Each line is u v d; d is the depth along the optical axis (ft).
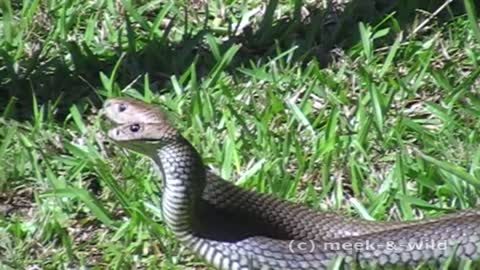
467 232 23.99
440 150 28.22
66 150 29.01
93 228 26.81
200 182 23.66
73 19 33.30
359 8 33.40
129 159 28.17
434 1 33.32
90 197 26.78
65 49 32.42
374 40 32.27
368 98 29.76
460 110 29.55
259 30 32.89
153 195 27.02
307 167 27.91
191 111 29.45
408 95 30.14
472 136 28.37
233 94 30.32
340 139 28.37
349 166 27.76
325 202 27.12
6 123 29.58
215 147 28.35
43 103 31.07
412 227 24.21
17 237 26.50
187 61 31.99
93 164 27.99
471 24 31.63
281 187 27.04
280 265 24.20
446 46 31.96
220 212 24.90
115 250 25.79
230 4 33.81
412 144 28.78
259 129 28.71
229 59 31.01
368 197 27.02
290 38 32.65
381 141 28.50
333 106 29.07
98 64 32.01
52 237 26.48
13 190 27.99
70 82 31.60
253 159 28.07
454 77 30.89
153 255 25.77
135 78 31.63
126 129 23.35
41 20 33.40
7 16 32.96
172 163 23.39
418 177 27.04
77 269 25.68
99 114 29.48
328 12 33.35
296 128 29.12
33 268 25.77
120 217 27.04
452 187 26.84
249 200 25.31
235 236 24.38
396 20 32.86
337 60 31.73
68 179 27.96
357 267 24.06
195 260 25.54
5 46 32.71
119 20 33.45
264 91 30.37
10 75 31.68
